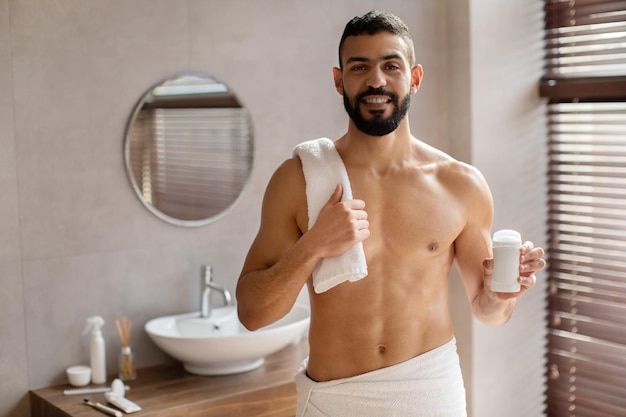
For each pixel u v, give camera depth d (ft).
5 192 8.38
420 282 6.06
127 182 9.08
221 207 9.74
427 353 6.04
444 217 6.10
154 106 9.15
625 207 10.54
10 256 8.45
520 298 11.30
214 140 9.60
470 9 10.74
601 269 10.91
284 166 6.15
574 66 11.02
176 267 9.50
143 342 9.32
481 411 11.25
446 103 11.29
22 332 8.57
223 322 9.41
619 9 10.27
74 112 8.68
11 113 8.35
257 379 8.75
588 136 11.12
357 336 5.98
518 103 11.20
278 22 9.93
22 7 8.31
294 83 10.14
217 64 9.53
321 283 5.67
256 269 6.11
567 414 11.46
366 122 5.74
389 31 5.68
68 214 8.75
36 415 8.55
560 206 11.43
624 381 10.68
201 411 8.14
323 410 6.04
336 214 5.49
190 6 9.29
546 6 11.14
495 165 11.07
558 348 11.50
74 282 8.84
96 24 8.72
